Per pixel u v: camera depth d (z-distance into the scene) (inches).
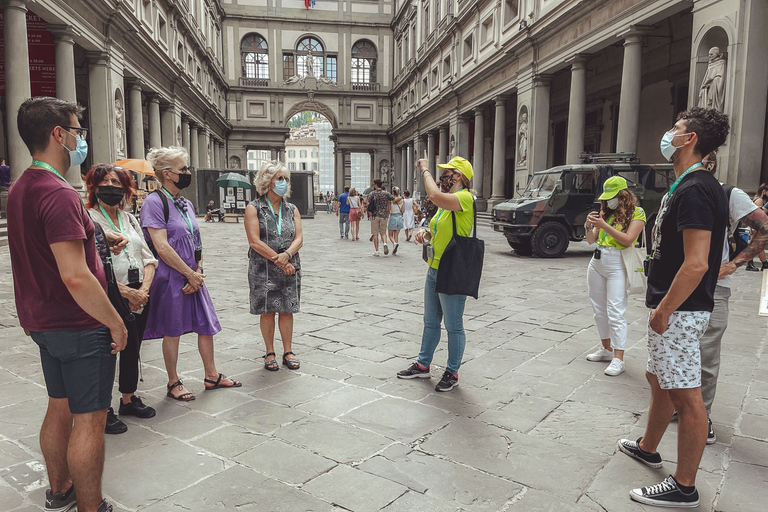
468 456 111.9
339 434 121.6
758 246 110.5
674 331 93.3
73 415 87.3
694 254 86.7
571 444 118.0
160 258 137.8
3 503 95.0
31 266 79.5
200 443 116.8
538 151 740.7
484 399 143.6
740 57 379.9
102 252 101.4
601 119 798.5
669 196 94.7
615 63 751.1
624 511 93.2
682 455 93.7
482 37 955.3
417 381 157.1
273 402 140.4
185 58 1077.8
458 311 147.6
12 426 125.1
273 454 112.0
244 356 180.9
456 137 1112.2
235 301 270.2
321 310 251.6
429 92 1311.5
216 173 1141.7
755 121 381.4
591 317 239.3
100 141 631.8
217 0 1499.8
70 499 94.4
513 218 460.4
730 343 195.0
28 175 78.3
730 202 112.6
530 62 741.3
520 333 211.8
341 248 555.2
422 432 123.0
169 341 140.6
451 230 144.9
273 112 1705.2
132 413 130.4
